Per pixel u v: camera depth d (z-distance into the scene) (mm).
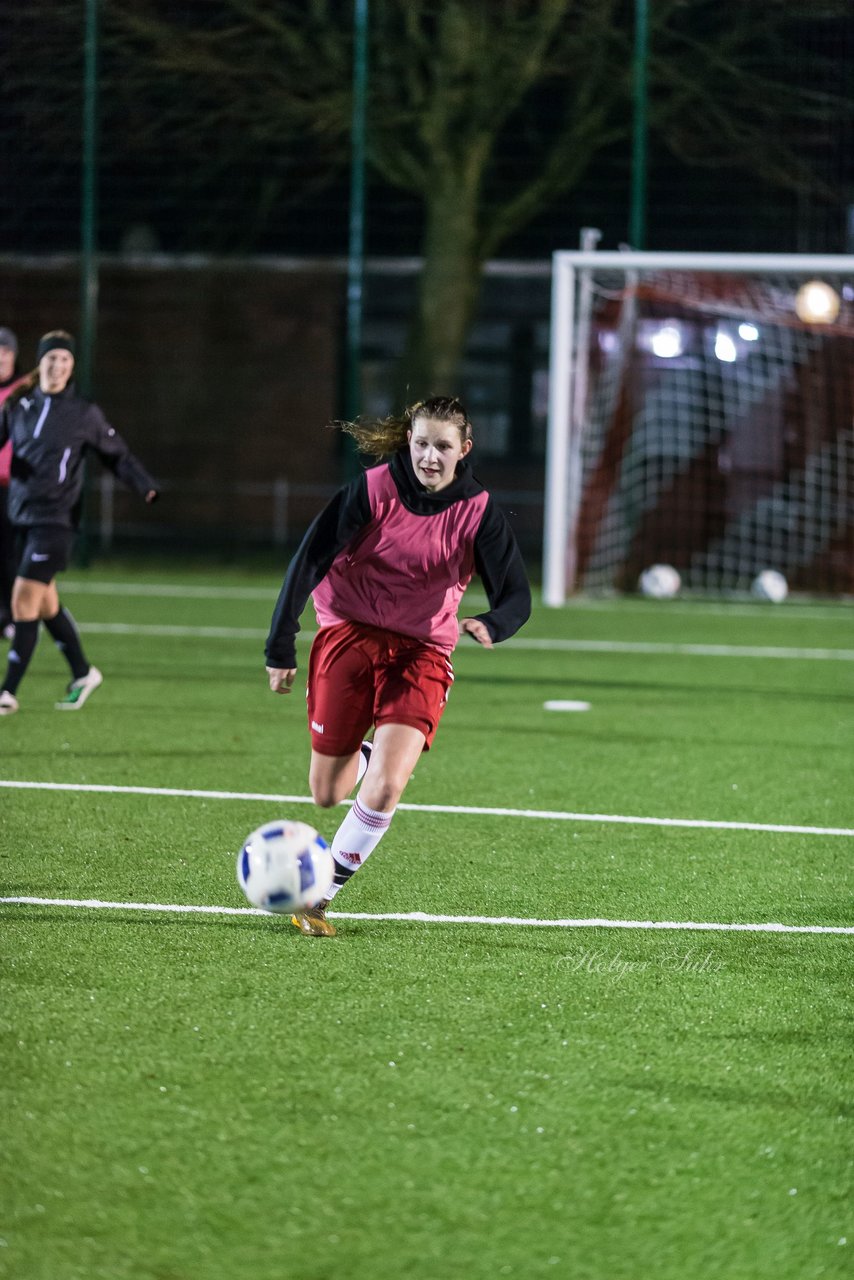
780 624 57906
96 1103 13312
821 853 23516
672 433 69562
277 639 17875
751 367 68812
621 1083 14008
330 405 89250
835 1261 10977
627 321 64688
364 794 17812
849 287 62031
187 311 89125
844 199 69938
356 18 67250
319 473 89500
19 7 71125
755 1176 12234
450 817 25438
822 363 67875
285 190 76188
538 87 73500
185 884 20656
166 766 28969
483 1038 15047
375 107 72000
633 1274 10734
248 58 71750
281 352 89188
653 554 70250
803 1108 13555
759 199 72000
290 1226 11273
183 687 39219
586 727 34969
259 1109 13258
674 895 20812
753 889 21250
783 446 69125
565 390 56781
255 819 24688
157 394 89688
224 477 89812
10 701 32406
